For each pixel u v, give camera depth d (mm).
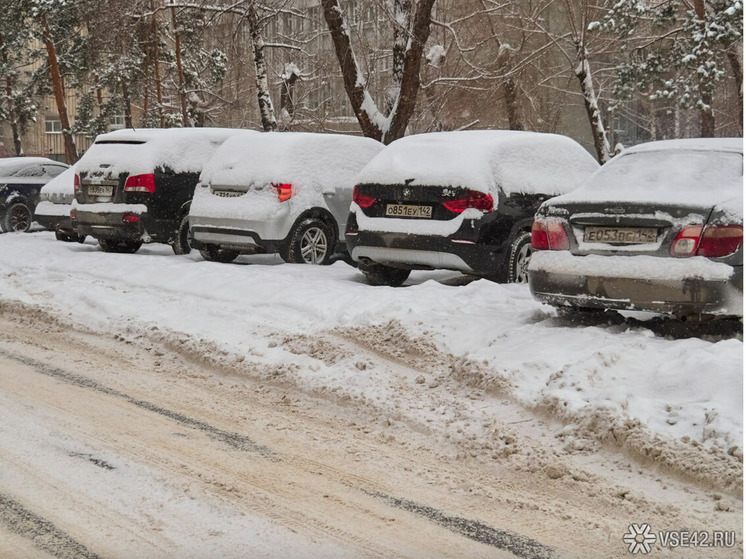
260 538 7777
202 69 61688
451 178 18688
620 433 9945
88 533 7805
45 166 38969
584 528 8125
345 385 12500
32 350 15164
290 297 17750
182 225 26641
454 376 12617
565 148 21250
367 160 25547
